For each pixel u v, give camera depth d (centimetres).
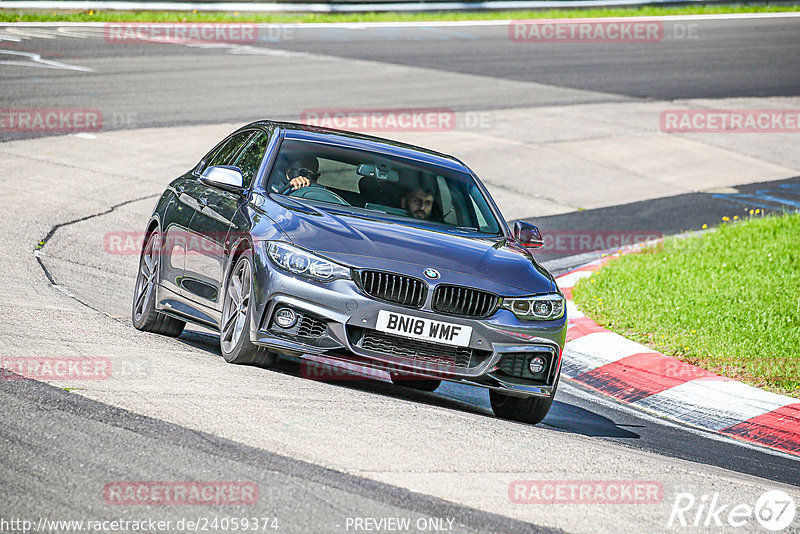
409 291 2206
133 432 1706
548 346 2312
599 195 6078
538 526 1512
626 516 1620
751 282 4166
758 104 9162
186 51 9400
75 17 10550
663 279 4206
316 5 12212
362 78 8812
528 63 10344
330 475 1611
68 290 3177
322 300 2170
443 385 2894
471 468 1764
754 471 2261
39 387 1908
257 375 2250
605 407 2811
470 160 6475
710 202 6153
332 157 2655
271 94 7744
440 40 11400
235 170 2492
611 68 10425
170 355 2378
